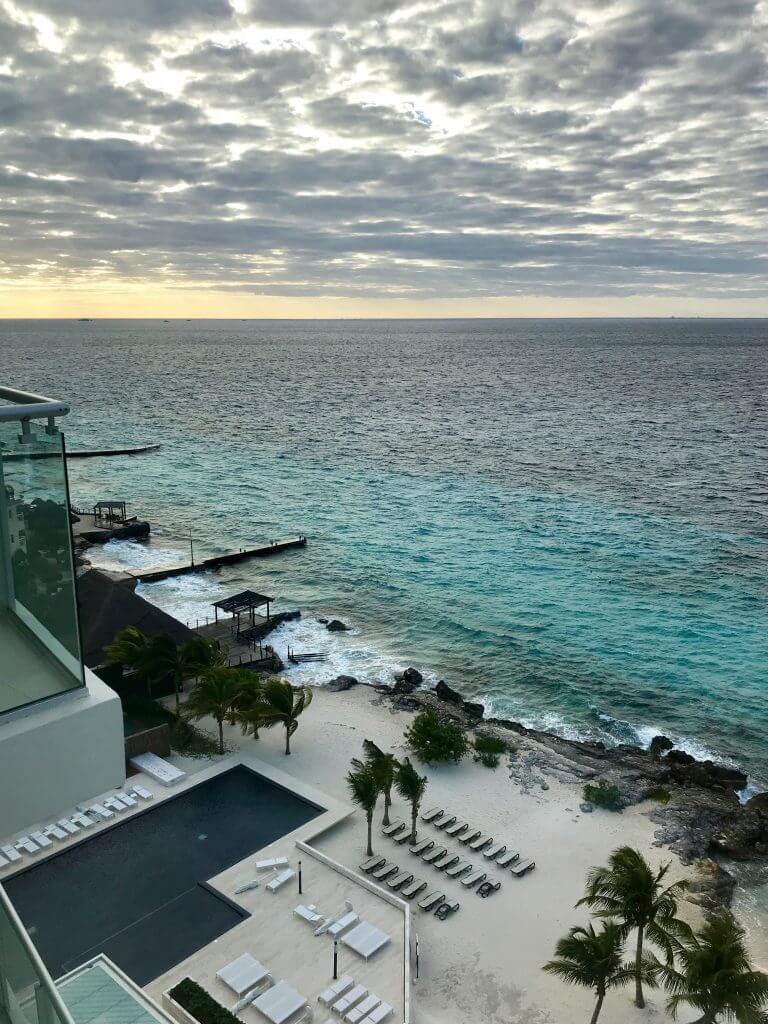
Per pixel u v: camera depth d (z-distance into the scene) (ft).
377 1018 81.92
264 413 561.84
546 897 103.50
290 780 123.65
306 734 140.97
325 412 567.59
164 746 128.77
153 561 242.37
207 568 236.43
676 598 212.43
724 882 108.17
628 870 85.35
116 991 80.64
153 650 136.98
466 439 454.81
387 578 228.43
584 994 89.61
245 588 220.64
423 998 87.51
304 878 102.32
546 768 132.87
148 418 532.32
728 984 76.64
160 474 362.12
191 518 291.38
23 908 96.17
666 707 157.58
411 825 114.83
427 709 151.23
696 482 344.90
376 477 357.00
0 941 17.94
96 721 22.70
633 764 134.92
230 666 163.22
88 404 600.39
